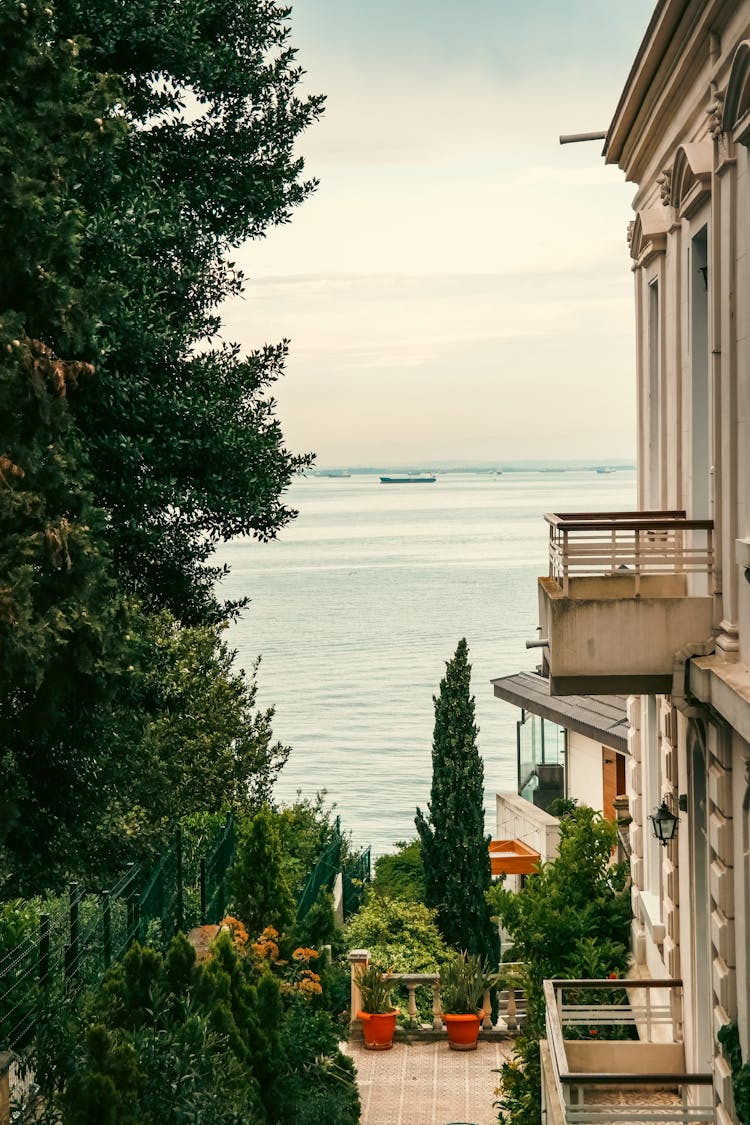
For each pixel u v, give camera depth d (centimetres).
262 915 2370
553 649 1549
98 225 1659
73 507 1446
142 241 1747
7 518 1348
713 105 1491
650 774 2250
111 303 1450
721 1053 1496
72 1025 1448
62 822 1675
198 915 2547
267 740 2933
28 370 1355
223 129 2109
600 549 1551
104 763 1733
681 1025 1916
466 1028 2927
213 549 2000
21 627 1305
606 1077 1571
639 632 1540
